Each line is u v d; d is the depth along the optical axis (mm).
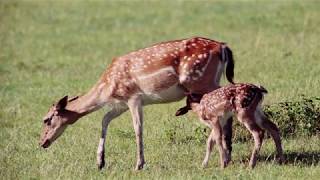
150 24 49219
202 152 23453
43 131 23312
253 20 46375
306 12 47375
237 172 20781
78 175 21703
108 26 49469
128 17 52156
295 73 31875
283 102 25516
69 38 46250
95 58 40250
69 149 24703
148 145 24656
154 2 57719
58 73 36938
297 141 23609
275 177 20125
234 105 21047
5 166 23094
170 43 22344
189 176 20641
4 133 27125
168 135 24875
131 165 22812
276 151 22609
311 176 20172
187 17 50594
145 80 22234
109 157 23812
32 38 46719
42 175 21859
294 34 41031
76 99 23203
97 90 22844
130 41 44188
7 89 34188
